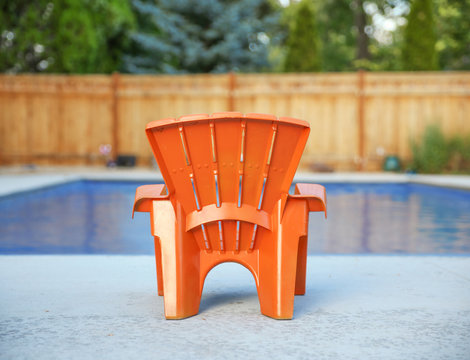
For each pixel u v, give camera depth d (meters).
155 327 1.96
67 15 14.57
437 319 2.05
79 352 1.70
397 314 2.12
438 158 11.43
